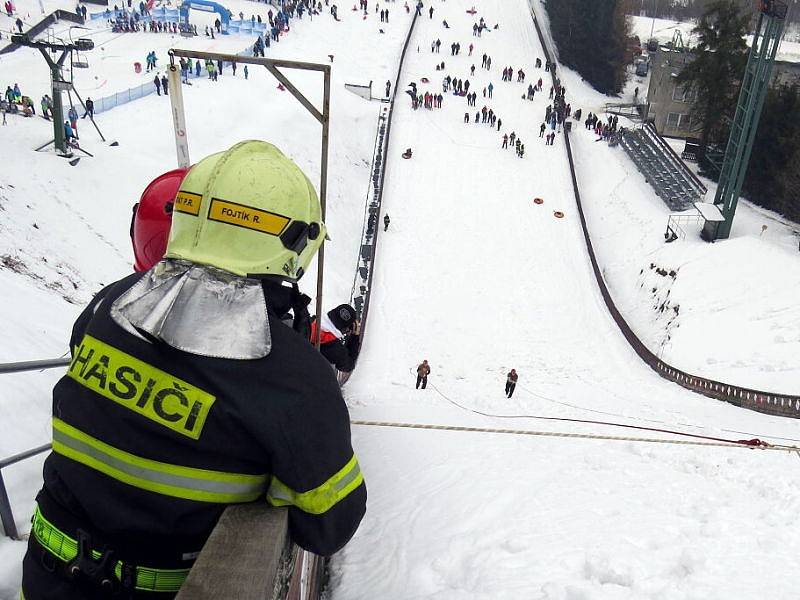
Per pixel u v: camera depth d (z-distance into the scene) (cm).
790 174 4284
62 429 190
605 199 4750
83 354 191
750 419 1884
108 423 182
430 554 686
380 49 6931
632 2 10775
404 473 1015
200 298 183
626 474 984
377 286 3566
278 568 191
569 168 5088
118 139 3531
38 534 193
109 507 182
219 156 203
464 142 5325
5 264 1670
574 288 3709
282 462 180
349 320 422
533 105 6175
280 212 196
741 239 3531
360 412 1714
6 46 5388
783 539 701
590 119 5909
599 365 2928
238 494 188
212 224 192
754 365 2552
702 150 5153
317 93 5275
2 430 634
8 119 3191
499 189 4731
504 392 2436
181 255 193
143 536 183
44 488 199
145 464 180
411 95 5719
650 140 5394
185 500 181
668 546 669
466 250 4009
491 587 590
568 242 4197
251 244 193
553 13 8306
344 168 4625
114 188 2936
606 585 577
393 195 4547
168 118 4000
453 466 1036
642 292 3672
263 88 4981
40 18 6319
